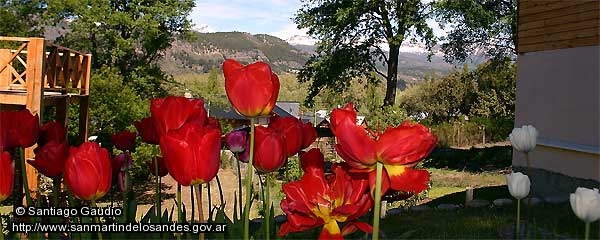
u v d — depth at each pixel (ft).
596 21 20.88
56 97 29.63
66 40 64.18
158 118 4.15
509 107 88.43
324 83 68.18
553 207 17.48
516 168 25.27
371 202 3.76
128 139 5.56
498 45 62.13
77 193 3.76
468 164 56.85
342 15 62.85
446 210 20.61
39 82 25.08
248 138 4.92
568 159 22.07
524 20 25.54
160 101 4.19
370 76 70.03
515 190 4.55
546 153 23.41
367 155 3.42
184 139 3.61
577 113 21.91
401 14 64.39
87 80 35.37
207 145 3.61
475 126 76.89
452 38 64.13
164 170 5.00
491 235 13.28
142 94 66.80
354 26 67.15
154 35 65.67
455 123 78.33
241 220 4.96
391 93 67.87
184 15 68.95
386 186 3.60
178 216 4.33
